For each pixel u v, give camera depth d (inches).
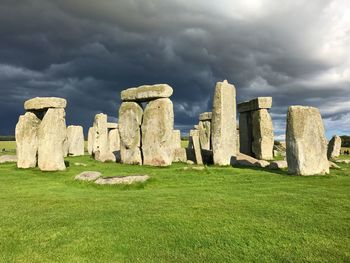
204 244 292.4
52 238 310.5
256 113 1074.7
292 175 629.0
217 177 625.3
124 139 960.9
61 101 810.2
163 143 875.4
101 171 754.8
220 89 862.5
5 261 264.2
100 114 1339.8
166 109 885.8
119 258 268.7
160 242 297.6
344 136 2203.5
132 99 954.1
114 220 358.6
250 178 608.4
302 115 636.7
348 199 430.0
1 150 1867.6
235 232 317.1
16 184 613.0
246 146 1128.8
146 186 556.1
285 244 289.7
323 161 639.8
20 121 866.1
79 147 1459.2
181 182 589.3
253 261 261.1
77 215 380.8
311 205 403.9
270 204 411.5
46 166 781.3
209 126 1311.5
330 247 282.8
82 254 276.4
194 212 382.9
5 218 372.5
